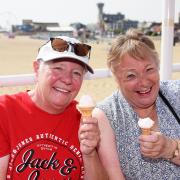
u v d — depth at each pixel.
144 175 2.63
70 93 2.42
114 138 2.67
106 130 2.64
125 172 2.66
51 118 2.48
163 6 4.09
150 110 2.75
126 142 2.63
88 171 2.56
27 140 2.43
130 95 2.63
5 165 2.43
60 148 2.48
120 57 2.55
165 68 4.17
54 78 2.37
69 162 2.50
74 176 2.53
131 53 2.51
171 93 2.76
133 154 2.62
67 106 2.55
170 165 2.60
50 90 2.40
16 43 51.25
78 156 2.52
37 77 2.49
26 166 2.41
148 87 2.58
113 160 2.62
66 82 2.37
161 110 2.71
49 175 2.46
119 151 2.65
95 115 2.66
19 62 20.62
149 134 2.32
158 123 2.70
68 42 2.42
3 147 2.41
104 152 2.63
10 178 2.42
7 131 2.44
